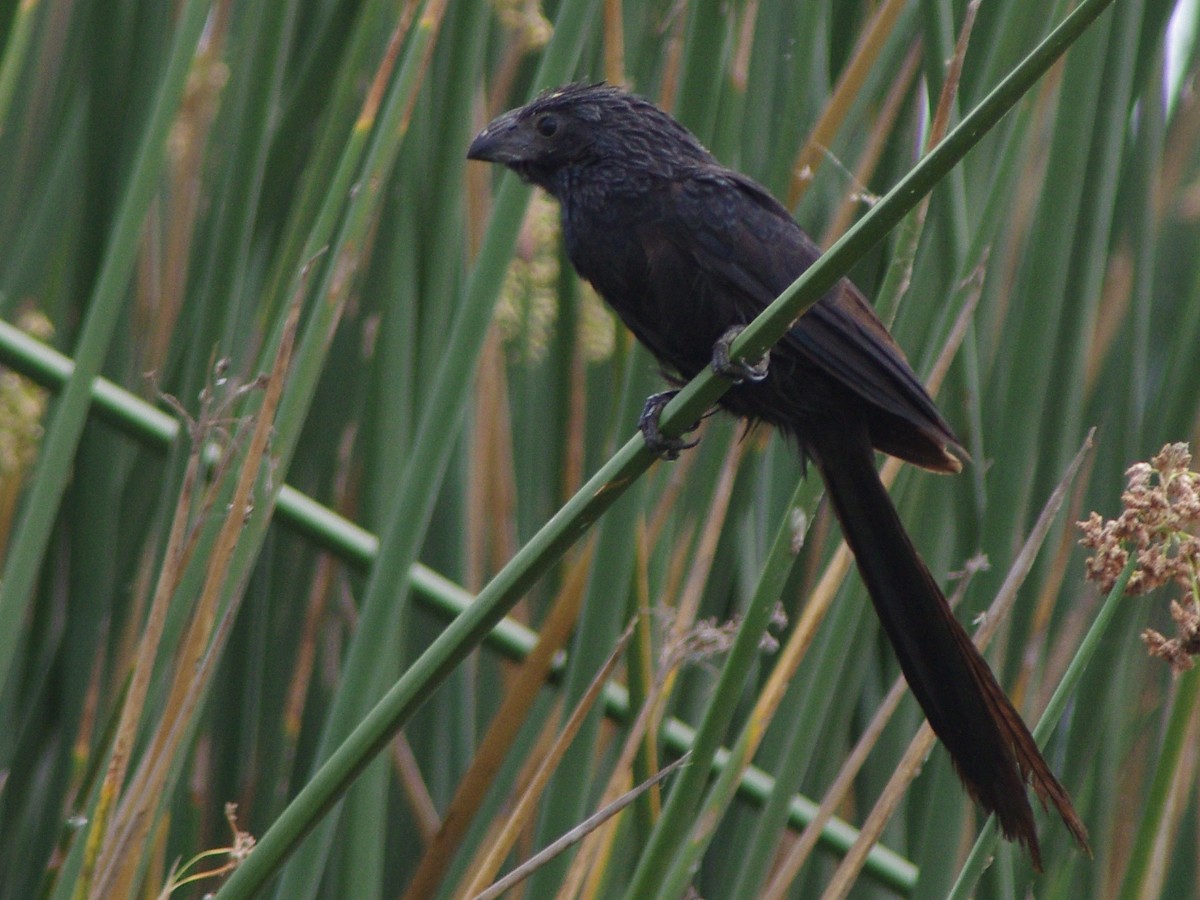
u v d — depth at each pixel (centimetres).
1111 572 747
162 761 748
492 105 775
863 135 769
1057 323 761
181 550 750
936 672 752
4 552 768
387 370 764
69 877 750
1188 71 776
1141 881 755
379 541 758
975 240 757
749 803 764
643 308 763
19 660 768
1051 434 764
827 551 766
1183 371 768
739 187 762
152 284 771
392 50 755
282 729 768
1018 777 750
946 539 765
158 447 764
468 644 746
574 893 755
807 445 759
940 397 764
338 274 753
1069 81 761
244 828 766
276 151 767
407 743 770
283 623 768
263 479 751
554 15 775
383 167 754
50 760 768
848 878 753
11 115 772
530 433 773
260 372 752
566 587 762
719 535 765
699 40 764
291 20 762
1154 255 768
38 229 770
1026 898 758
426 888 762
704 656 757
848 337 757
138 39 770
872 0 770
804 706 756
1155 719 768
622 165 763
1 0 770
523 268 772
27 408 767
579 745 758
